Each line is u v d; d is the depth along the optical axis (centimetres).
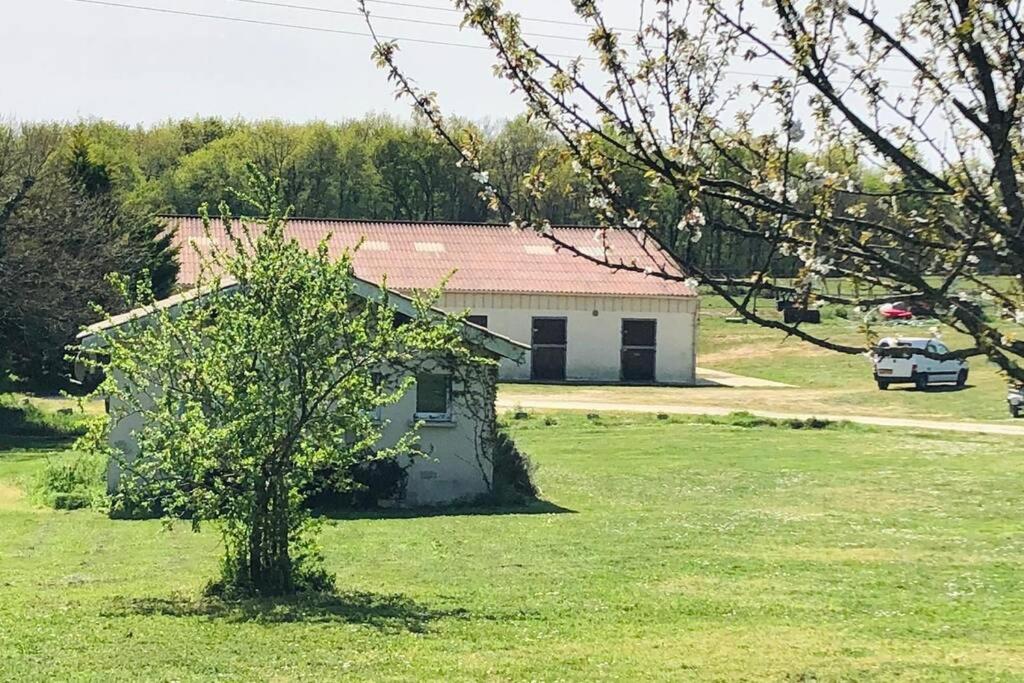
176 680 1036
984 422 4231
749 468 3077
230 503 1398
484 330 2541
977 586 1593
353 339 1383
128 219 4859
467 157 623
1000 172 560
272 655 1132
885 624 1326
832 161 600
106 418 1450
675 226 576
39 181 4200
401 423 2534
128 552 1889
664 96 568
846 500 2595
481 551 1886
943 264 579
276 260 1375
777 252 563
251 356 1354
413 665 1096
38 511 2355
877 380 5322
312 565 1590
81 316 4066
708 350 7050
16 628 1239
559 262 5822
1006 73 566
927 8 573
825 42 566
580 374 5609
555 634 1252
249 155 8519
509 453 2655
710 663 1111
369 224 6081
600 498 2642
